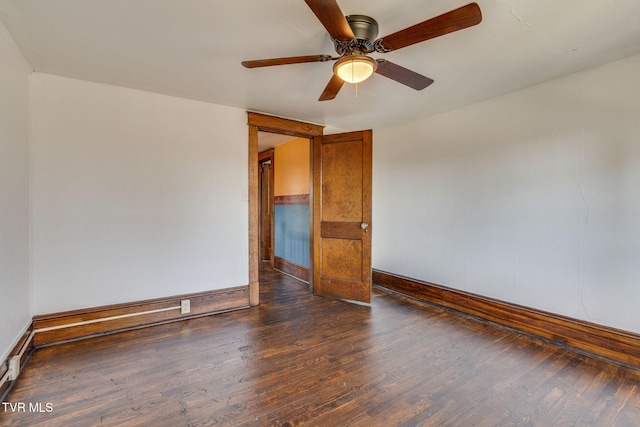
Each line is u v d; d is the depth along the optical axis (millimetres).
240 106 3186
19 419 1540
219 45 1968
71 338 2432
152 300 2773
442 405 1693
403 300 3598
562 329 2430
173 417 1577
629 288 2129
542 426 1543
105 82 2537
